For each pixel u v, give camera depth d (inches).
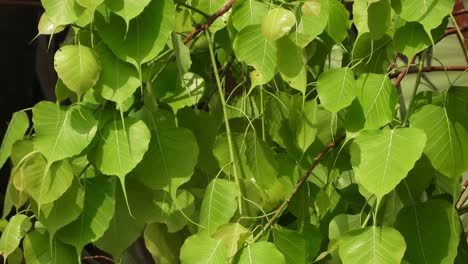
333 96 38.8
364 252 36.8
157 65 44.3
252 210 43.6
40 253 39.4
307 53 43.4
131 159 37.3
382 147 36.7
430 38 36.2
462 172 38.3
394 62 44.4
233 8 41.2
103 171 37.4
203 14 44.8
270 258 36.0
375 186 36.0
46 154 36.3
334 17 43.8
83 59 35.9
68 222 37.8
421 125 38.3
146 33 36.9
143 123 37.9
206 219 39.4
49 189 36.9
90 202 39.0
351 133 38.9
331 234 42.3
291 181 46.0
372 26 38.3
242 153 44.9
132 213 41.4
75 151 36.6
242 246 36.9
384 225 43.2
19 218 39.5
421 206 40.1
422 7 36.5
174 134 40.0
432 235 39.4
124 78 37.1
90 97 38.4
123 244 41.8
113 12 36.6
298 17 39.8
